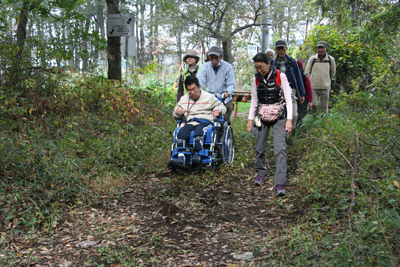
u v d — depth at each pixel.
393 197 3.44
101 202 4.49
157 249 3.37
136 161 5.88
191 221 4.02
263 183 5.21
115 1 8.68
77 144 5.51
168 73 29.42
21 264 3.10
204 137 5.52
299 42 22.11
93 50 8.33
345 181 4.05
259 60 4.66
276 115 4.75
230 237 3.60
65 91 6.85
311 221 3.70
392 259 2.44
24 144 4.72
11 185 4.33
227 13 13.36
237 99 7.91
